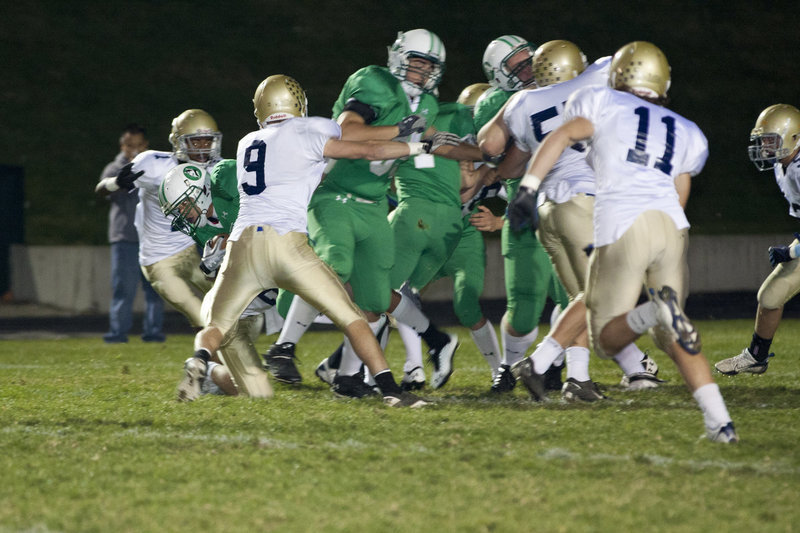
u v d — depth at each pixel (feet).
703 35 283.59
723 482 40.09
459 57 264.52
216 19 278.46
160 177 72.02
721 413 46.91
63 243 199.31
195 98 249.75
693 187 229.45
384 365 59.16
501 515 35.94
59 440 49.03
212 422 53.88
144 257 75.25
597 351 49.47
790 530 34.12
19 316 161.99
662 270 48.80
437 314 158.10
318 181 58.75
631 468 42.42
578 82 60.29
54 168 224.94
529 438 48.75
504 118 60.90
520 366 58.44
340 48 270.46
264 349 108.88
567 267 60.59
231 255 57.47
